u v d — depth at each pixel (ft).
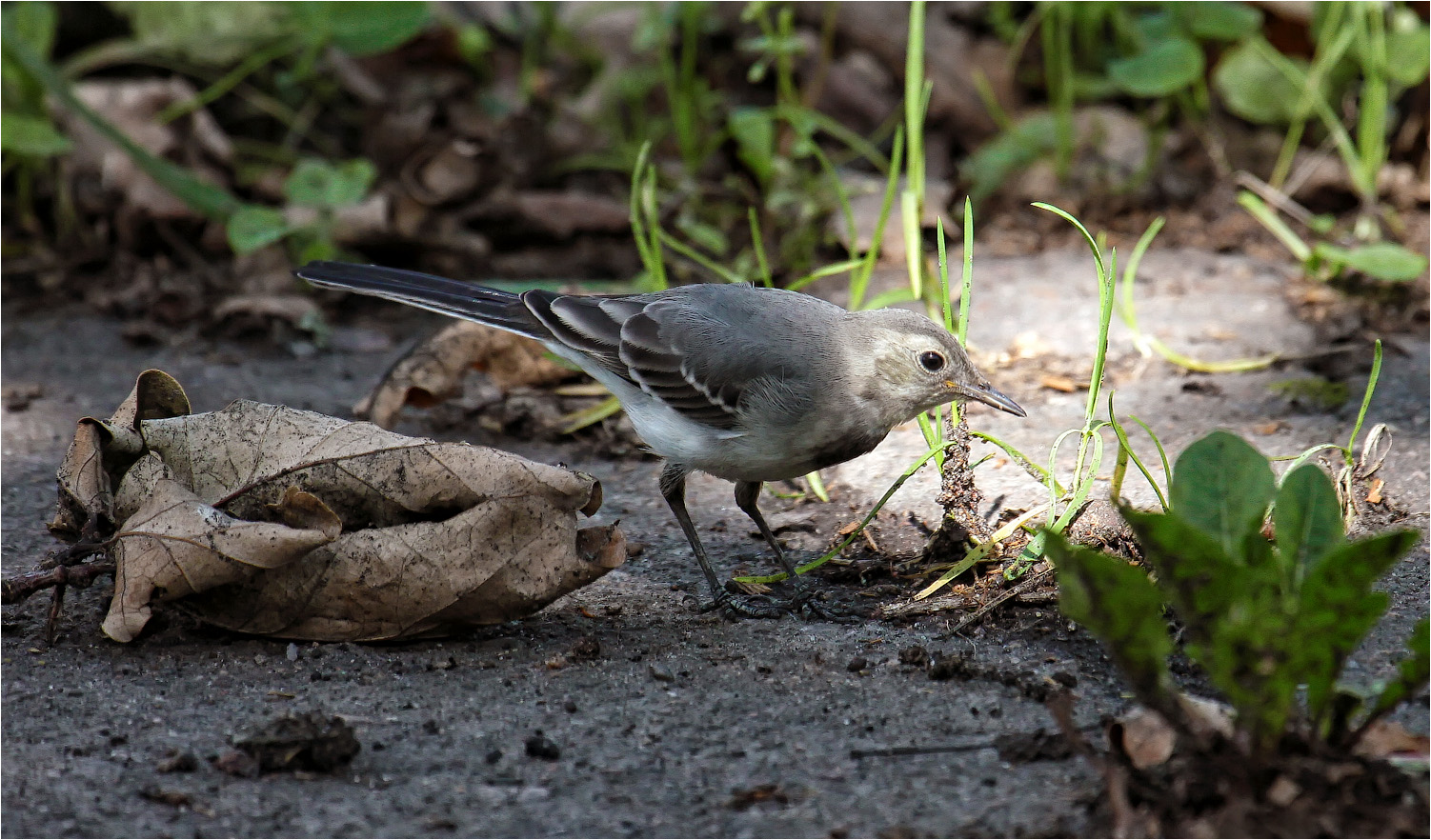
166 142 51.29
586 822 20.65
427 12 51.13
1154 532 19.13
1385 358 41.27
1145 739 20.85
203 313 46.26
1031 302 46.37
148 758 22.47
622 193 53.88
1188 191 53.67
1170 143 55.88
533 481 26.13
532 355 40.19
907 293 38.88
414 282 34.63
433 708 24.53
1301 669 18.93
